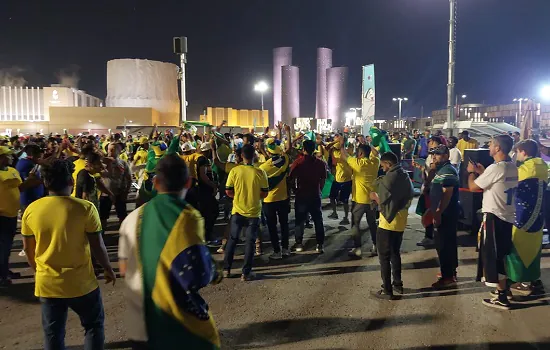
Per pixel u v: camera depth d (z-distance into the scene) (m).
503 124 34.78
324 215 10.88
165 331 2.26
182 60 17.17
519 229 5.06
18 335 4.66
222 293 5.80
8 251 6.11
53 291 3.31
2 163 5.92
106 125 53.34
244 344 4.41
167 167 2.43
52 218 3.29
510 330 4.68
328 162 11.18
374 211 7.25
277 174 7.11
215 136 9.16
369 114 15.88
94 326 3.53
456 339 4.48
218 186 9.28
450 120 16.09
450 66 15.98
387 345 4.37
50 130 52.59
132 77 58.56
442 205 5.79
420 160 8.67
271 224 7.20
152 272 2.27
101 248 3.48
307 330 4.71
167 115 61.94
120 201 8.27
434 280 6.26
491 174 5.06
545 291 5.79
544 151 8.95
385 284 5.55
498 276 5.18
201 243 2.34
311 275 6.51
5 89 62.19
